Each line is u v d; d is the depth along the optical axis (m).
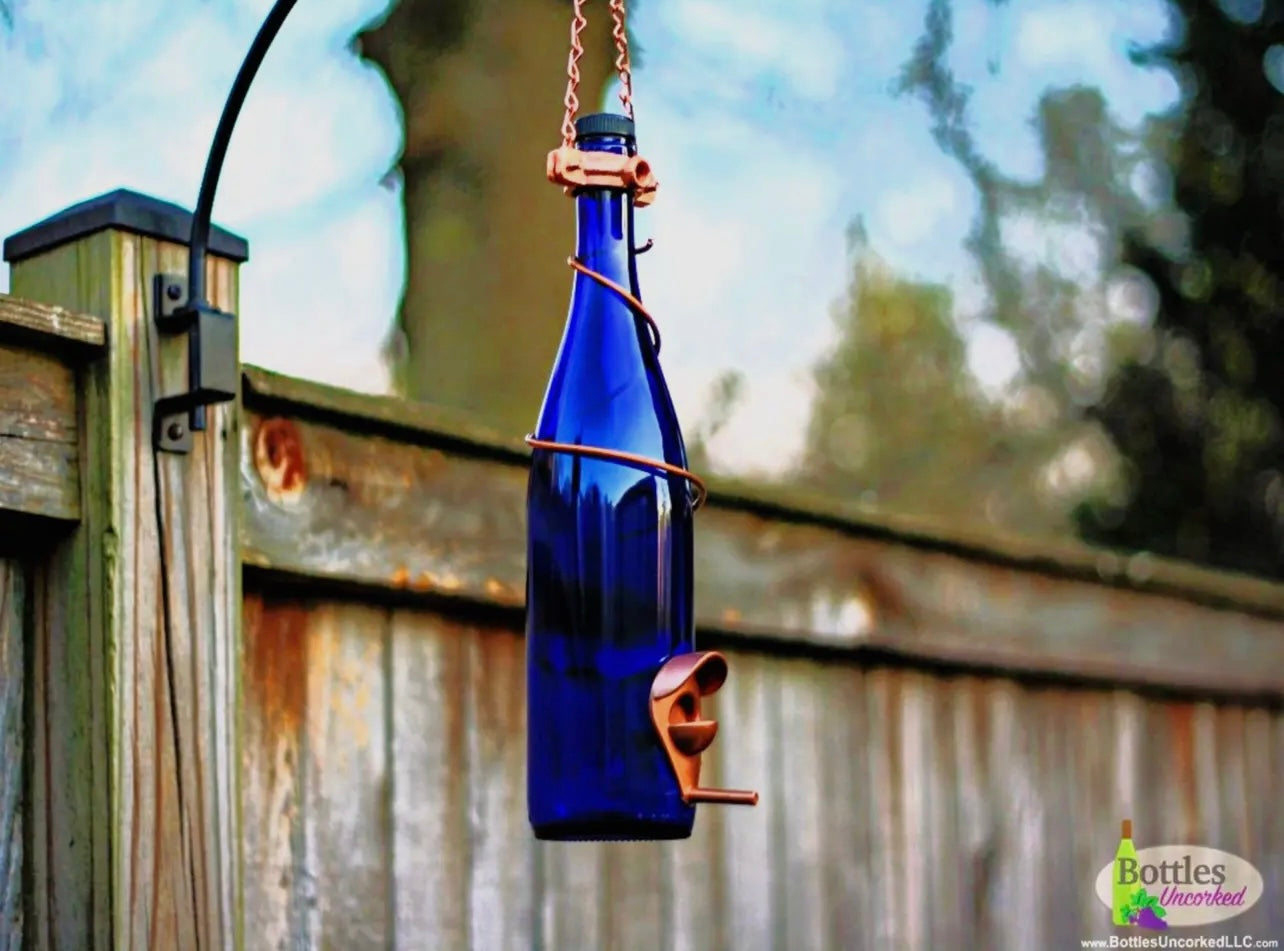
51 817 1.52
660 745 1.36
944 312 6.66
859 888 2.43
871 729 2.49
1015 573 2.72
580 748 1.38
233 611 1.60
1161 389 6.36
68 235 1.57
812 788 2.38
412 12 4.31
